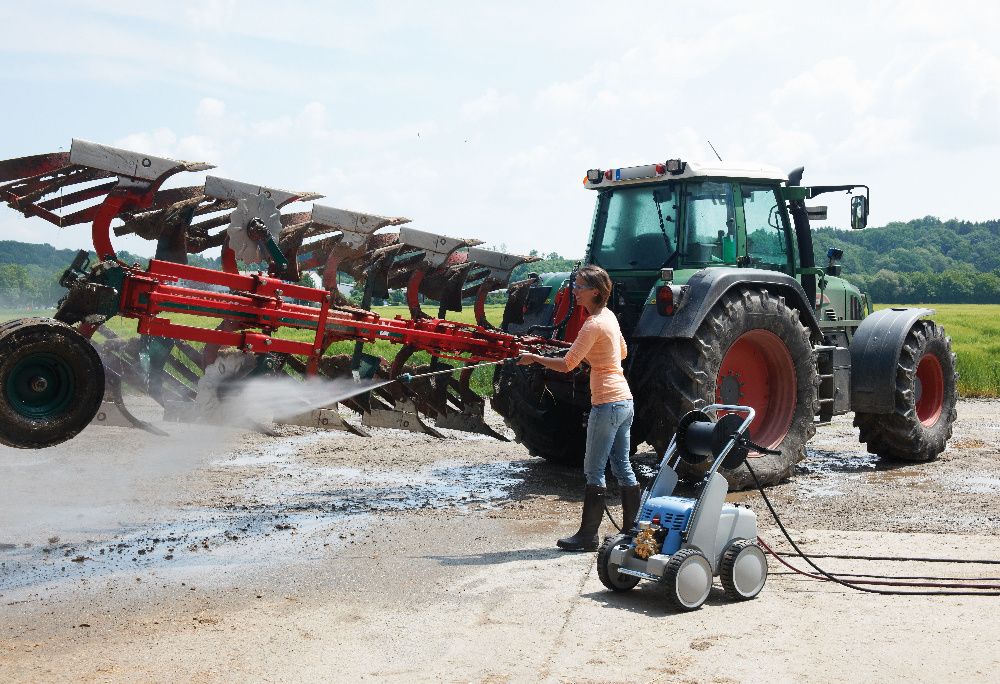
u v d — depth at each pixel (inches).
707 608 177.3
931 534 237.8
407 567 207.2
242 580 195.8
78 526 245.1
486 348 290.7
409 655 150.9
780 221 347.6
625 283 330.3
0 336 191.9
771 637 158.9
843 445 423.5
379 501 284.5
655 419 293.7
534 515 266.2
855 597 183.8
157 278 216.2
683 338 287.7
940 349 372.5
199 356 269.0
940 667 143.1
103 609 175.6
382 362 313.1
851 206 353.1
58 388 203.3
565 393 319.0
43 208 229.3
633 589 191.2
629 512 225.5
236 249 236.8
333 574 201.0
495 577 199.2
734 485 301.0
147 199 220.7
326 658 149.6
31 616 171.3
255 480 315.9
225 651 153.0
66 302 209.2
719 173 314.8
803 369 319.6
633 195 332.8
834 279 401.1
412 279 301.9
